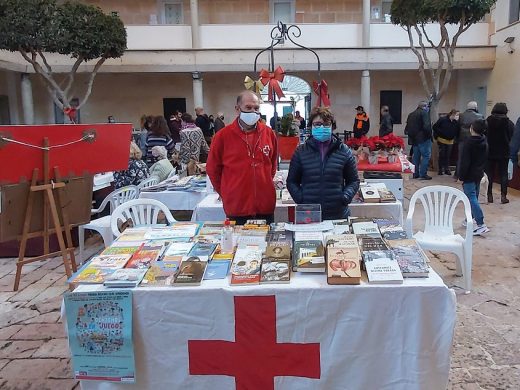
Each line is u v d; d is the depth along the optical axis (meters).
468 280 3.86
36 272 4.67
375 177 5.32
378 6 15.63
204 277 2.23
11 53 12.98
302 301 2.11
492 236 5.48
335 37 14.48
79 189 4.09
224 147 3.37
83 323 2.17
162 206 3.92
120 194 5.06
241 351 2.16
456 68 13.67
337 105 15.76
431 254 4.88
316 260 2.28
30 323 3.52
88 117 15.75
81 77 15.47
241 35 14.48
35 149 3.73
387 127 12.17
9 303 3.90
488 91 13.76
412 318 2.09
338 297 2.10
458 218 6.35
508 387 2.58
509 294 3.83
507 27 12.50
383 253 2.28
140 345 2.19
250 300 2.12
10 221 3.86
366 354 2.13
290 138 5.49
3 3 9.69
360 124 11.95
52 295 4.05
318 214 2.84
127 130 4.26
